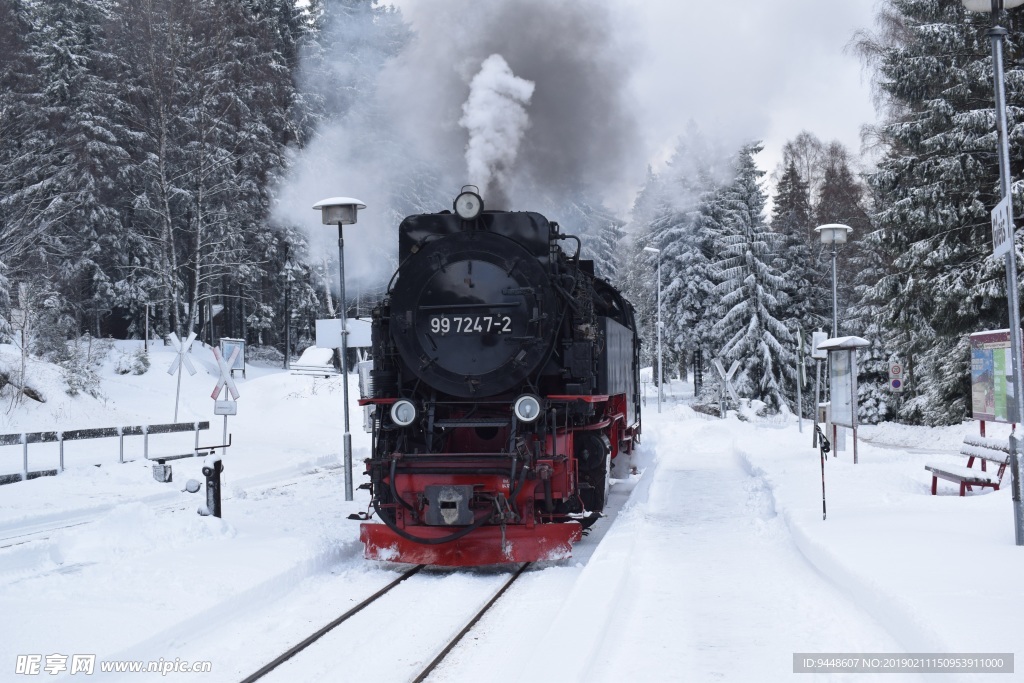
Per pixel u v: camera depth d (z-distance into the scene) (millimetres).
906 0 27391
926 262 25578
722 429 28094
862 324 40000
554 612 7371
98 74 41844
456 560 8969
